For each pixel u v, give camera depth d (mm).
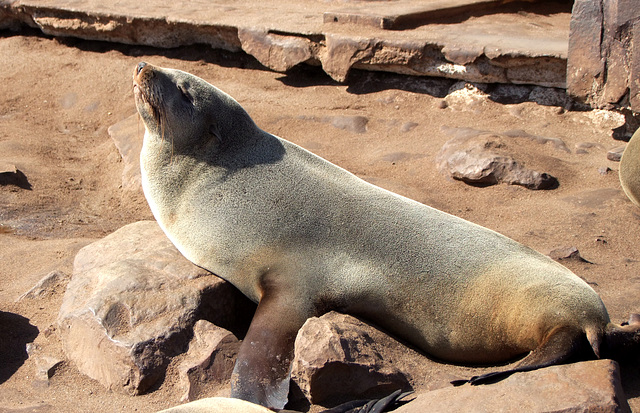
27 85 12398
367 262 4867
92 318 4742
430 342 4816
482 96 10195
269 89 11359
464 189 8055
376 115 10273
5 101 11961
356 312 4914
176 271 5215
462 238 4898
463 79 10359
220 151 5367
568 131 9305
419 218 5035
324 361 4180
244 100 10930
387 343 4703
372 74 11141
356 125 9859
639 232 6816
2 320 5355
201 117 5344
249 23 11898
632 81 8406
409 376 4426
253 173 5262
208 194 5266
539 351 4125
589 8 8633
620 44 8422
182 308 4844
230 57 12461
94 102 11750
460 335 4707
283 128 9922
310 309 4809
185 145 5395
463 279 4688
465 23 11695
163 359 4590
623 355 4320
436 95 10531
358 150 9297
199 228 5234
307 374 4191
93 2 13773
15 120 11383
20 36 14039
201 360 4527
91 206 8531
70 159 10016
